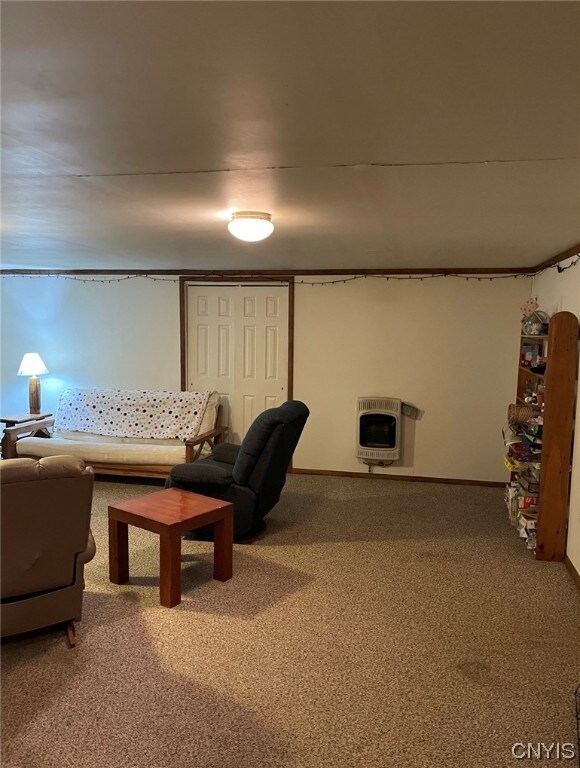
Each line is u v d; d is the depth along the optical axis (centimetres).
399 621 285
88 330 622
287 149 181
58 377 634
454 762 191
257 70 125
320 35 108
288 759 191
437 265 518
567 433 353
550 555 363
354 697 224
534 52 115
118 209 280
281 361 582
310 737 201
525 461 403
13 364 642
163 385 611
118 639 263
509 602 307
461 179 213
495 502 489
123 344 615
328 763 189
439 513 457
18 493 229
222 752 193
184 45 113
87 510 251
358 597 310
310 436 578
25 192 246
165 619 282
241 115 153
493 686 232
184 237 370
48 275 624
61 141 176
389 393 556
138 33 108
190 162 197
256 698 222
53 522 242
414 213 278
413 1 96
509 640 268
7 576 237
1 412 648
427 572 344
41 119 157
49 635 264
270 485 390
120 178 220
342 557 365
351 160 192
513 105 143
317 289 563
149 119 156
